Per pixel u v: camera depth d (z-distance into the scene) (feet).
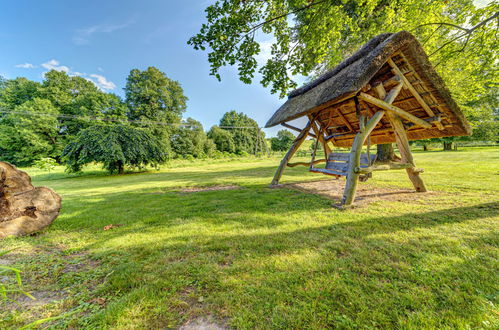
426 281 5.30
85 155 52.90
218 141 160.04
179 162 95.30
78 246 8.63
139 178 43.91
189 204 15.67
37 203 10.77
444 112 15.08
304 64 18.29
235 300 4.95
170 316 4.54
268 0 14.35
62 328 4.28
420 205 12.32
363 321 4.14
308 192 18.15
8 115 92.43
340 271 5.93
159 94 110.93
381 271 5.86
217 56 14.66
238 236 8.91
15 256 7.83
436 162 36.55
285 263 6.49
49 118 91.45
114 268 6.70
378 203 13.24
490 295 4.69
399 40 11.28
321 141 23.35
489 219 9.42
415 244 7.41
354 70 11.85
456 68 23.95
